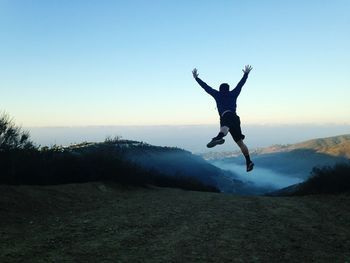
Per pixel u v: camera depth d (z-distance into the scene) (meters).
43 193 13.98
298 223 11.35
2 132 15.70
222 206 14.98
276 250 8.24
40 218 10.78
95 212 12.37
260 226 10.77
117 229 9.72
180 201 16.42
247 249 8.21
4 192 12.40
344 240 9.26
